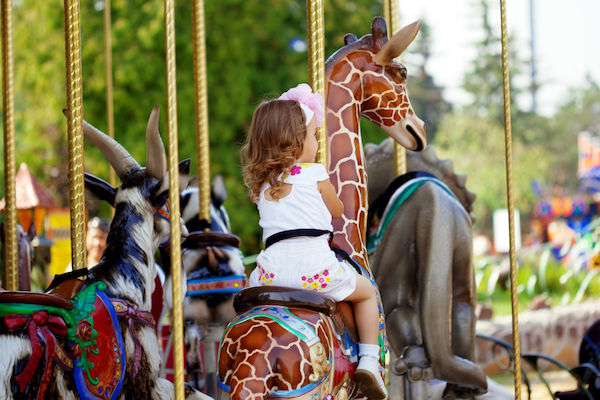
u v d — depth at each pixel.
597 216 21.62
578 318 10.49
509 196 4.14
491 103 41.16
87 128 3.93
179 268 3.05
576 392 5.77
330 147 3.69
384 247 4.83
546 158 38.66
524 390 8.86
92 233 6.32
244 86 15.02
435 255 4.68
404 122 3.99
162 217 4.00
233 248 5.54
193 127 14.61
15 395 2.97
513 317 4.06
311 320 3.00
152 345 3.79
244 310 3.14
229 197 14.67
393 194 4.89
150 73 14.59
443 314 4.67
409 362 4.73
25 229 6.96
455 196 5.07
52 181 16.36
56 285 3.53
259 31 15.40
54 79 15.85
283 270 3.09
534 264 14.05
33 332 3.07
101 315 3.48
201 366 5.37
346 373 3.18
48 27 15.82
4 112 4.94
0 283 5.53
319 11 3.56
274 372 2.86
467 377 4.72
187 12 15.05
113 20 14.84
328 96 3.75
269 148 3.13
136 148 14.41
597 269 11.92
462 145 38.28
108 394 3.46
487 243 21.36
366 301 3.26
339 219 3.59
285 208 3.12
